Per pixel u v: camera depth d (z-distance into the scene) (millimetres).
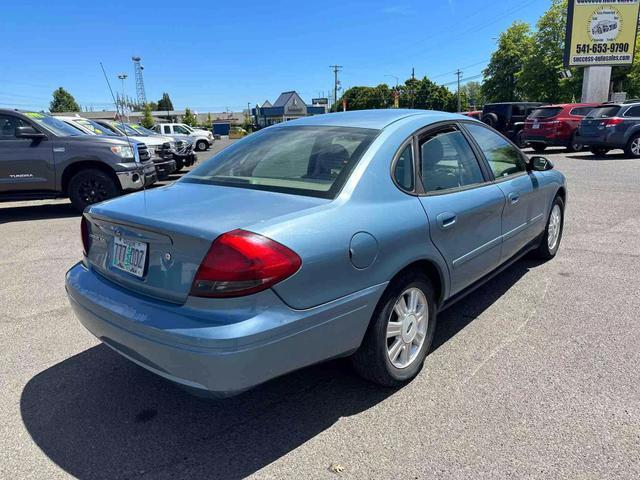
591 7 23406
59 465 2365
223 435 2562
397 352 2871
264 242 2146
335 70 80938
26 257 5969
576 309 3973
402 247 2697
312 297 2273
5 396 2959
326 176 2730
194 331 2096
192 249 2197
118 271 2611
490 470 2238
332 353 2443
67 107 81062
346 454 2385
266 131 3564
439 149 3312
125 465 2355
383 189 2748
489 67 57531
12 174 8297
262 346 2107
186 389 2338
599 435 2449
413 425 2582
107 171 8680
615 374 2994
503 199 3773
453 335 3588
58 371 3246
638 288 4379
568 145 16812
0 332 3840
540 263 5168
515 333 3586
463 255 3293
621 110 14906
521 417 2609
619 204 8062
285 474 2266
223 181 3014
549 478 2176
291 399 2861
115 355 3455
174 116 98125
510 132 19672
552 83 43062
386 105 90125
